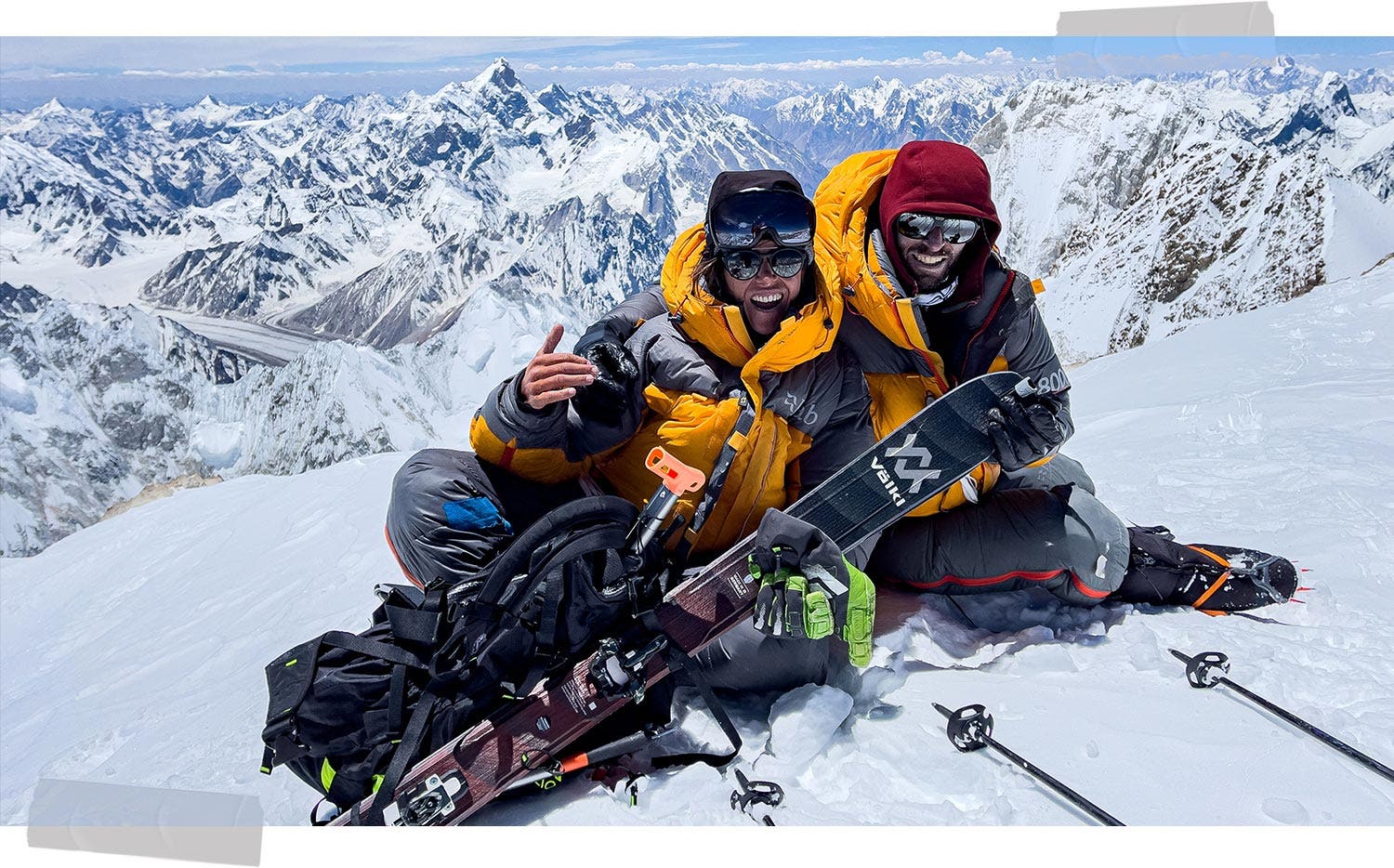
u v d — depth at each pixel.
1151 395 7.18
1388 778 1.74
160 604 7.89
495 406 2.24
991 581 2.52
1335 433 4.24
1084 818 1.74
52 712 5.43
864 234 2.43
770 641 2.11
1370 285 9.59
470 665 1.93
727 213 2.16
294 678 1.94
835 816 1.81
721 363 2.30
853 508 2.22
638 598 2.00
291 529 8.49
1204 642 2.32
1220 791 1.78
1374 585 2.64
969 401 2.24
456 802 1.84
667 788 1.91
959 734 1.95
